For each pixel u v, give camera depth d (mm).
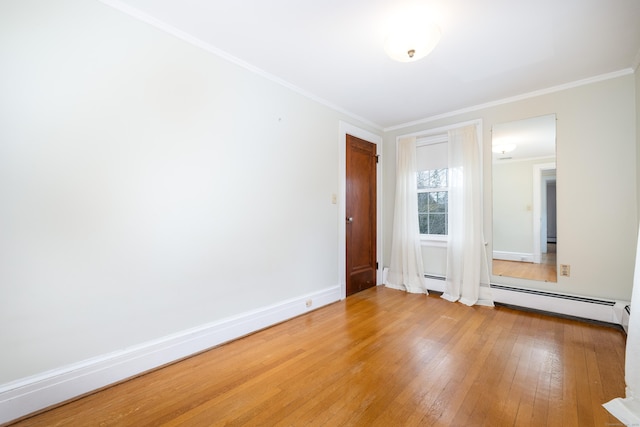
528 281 3002
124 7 1718
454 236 3354
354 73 2559
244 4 1707
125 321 1742
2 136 1361
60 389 1500
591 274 2678
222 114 2229
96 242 1634
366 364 1890
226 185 2254
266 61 2367
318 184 3100
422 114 3609
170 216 1938
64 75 1523
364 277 3809
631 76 2482
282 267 2707
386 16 1808
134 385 1663
